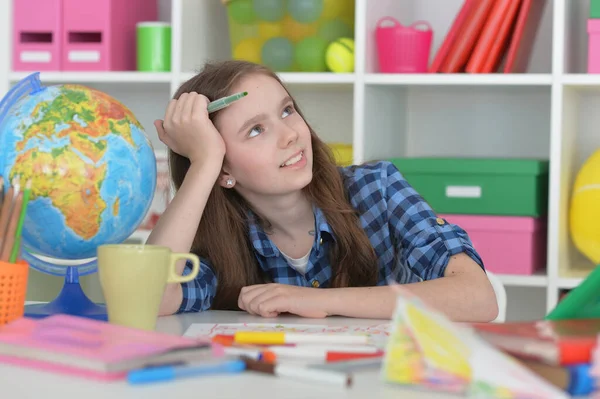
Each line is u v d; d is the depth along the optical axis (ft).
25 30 8.99
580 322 2.88
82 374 2.70
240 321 4.32
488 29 8.15
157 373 2.66
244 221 5.74
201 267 5.44
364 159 8.36
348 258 5.64
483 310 4.83
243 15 8.60
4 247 3.63
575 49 8.86
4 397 2.46
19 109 4.15
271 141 5.29
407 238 5.50
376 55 8.69
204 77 5.49
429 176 8.41
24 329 3.07
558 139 7.97
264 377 2.73
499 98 9.44
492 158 8.59
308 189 5.67
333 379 2.63
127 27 9.30
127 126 4.23
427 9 9.61
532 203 8.15
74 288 4.36
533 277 8.10
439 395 2.47
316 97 9.82
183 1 8.82
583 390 2.35
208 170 5.02
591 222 8.06
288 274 5.82
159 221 4.96
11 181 4.02
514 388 2.28
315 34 8.49
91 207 4.09
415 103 9.75
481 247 8.27
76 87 4.29
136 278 3.56
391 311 4.49
